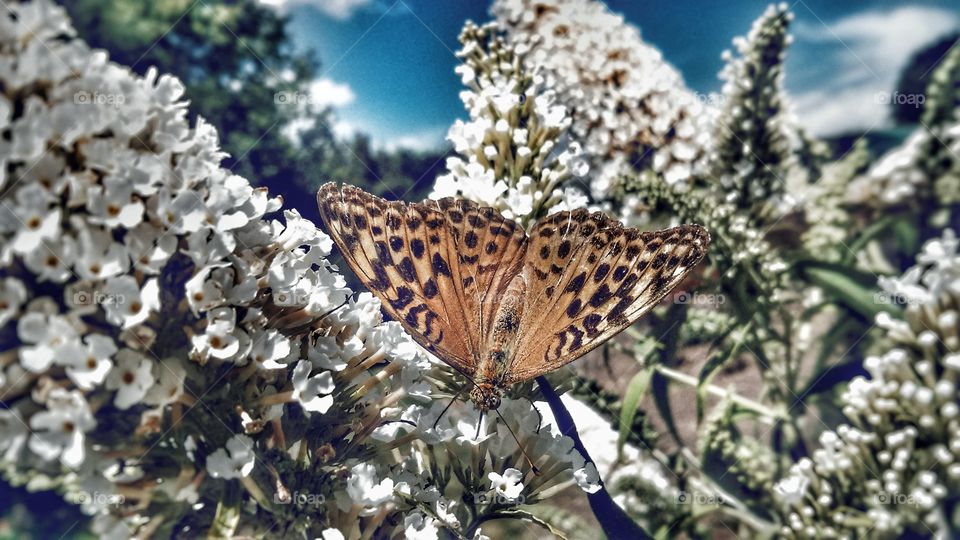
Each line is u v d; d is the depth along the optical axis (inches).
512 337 3.3
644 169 4.7
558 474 3.3
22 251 1.9
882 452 3.5
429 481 3.2
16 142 1.9
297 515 2.5
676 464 4.5
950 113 4.7
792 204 4.8
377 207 3.4
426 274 3.4
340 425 2.9
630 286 3.4
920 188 4.8
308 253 2.8
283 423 2.7
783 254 4.8
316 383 2.5
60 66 2.0
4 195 2.0
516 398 3.5
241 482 2.5
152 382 2.2
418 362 3.0
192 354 2.3
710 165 4.8
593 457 4.5
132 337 2.2
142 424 2.3
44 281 2.1
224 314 2.3
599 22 4.7
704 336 4.8
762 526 4.3
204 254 2.3
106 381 2.1
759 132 4.7
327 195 3.2
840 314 4.7
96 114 2.1
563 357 3.3
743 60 4.8
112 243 2.1
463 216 3.5
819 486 3.7
